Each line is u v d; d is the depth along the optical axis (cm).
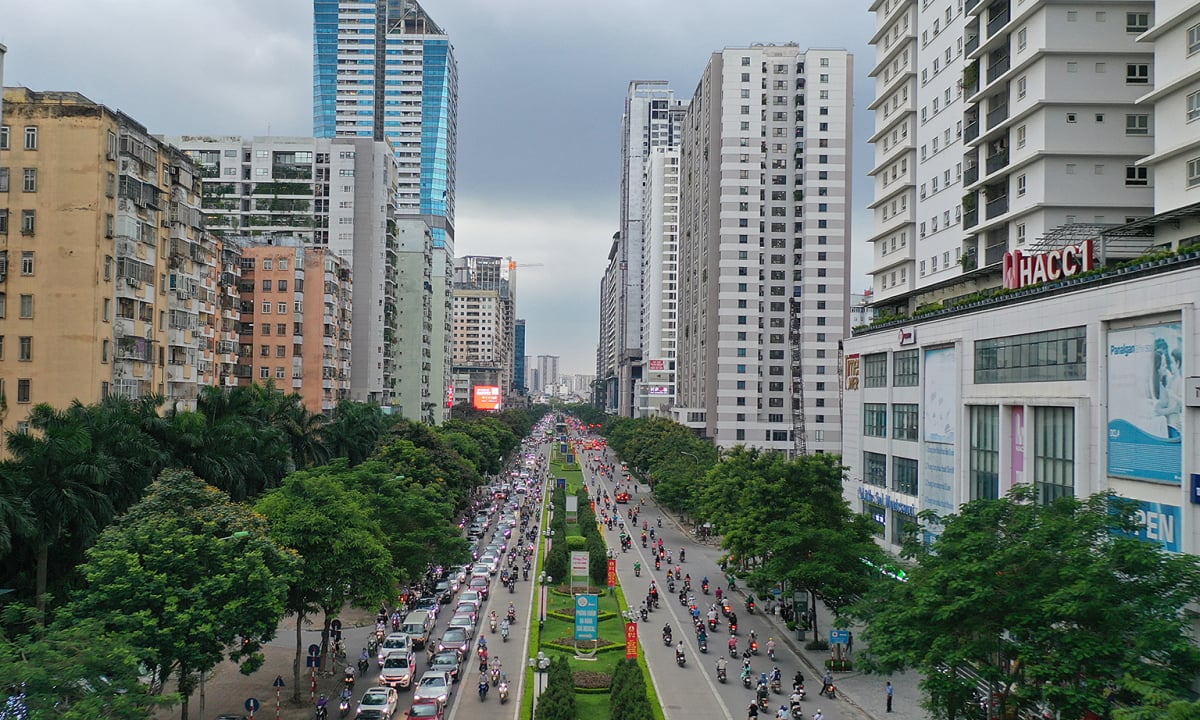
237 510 4250
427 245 18788
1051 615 2992
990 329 5438
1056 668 2925
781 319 16925
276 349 12238
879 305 8894
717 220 17250
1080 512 3419
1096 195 5959
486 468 14462
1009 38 6419
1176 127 4734
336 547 4738
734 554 6912
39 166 6931
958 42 7225
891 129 8631
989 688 3444
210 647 3681
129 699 2752
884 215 8869
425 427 10506
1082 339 4475
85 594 3541
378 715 4362
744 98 17012
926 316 6384
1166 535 3806
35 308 6869
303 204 15000
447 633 6047
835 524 6194
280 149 15025
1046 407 4834
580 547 9612
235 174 14975
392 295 16412
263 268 12300
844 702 5066
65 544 4888
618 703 4297
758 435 16762
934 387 6262
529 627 6831
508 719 4678
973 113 7012
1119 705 2897
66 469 4828
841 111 16762
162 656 3512
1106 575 2995
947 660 3231
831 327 16675
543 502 14712
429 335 19175
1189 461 3644
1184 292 3719
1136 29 5884
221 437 6294
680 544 10956
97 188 6944
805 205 16738
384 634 6125
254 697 4750
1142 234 4978
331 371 12712
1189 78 4569
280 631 6525
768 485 6341
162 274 7975
